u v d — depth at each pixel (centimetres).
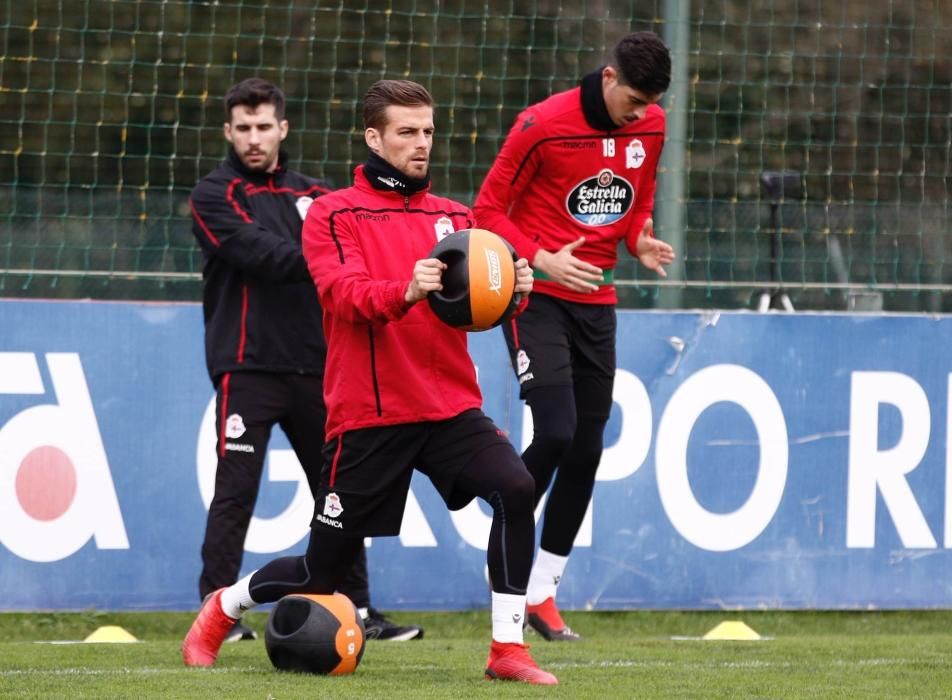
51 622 2605
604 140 2181
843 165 3064
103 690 1688
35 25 2919
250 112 2228
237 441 2219
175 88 3272
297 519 2559
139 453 2525
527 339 2172
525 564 1722
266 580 1856
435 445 1716
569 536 2327
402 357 1694
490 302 1638
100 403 2512
